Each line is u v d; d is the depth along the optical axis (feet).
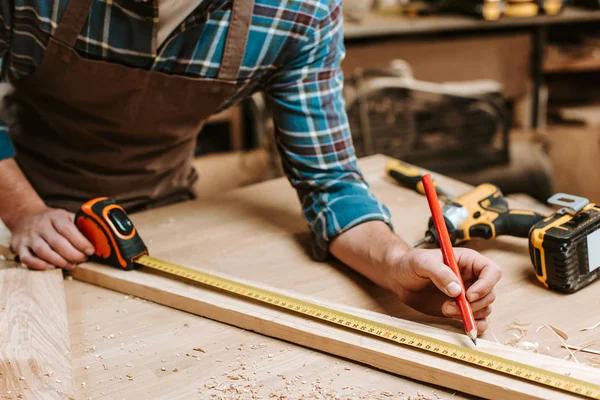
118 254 4.08
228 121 11.97
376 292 3.96
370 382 3.19
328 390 3.13
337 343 3.35
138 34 3.98
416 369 3.17
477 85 10.14
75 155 5.02
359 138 9.65
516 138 11.54
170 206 5.18
